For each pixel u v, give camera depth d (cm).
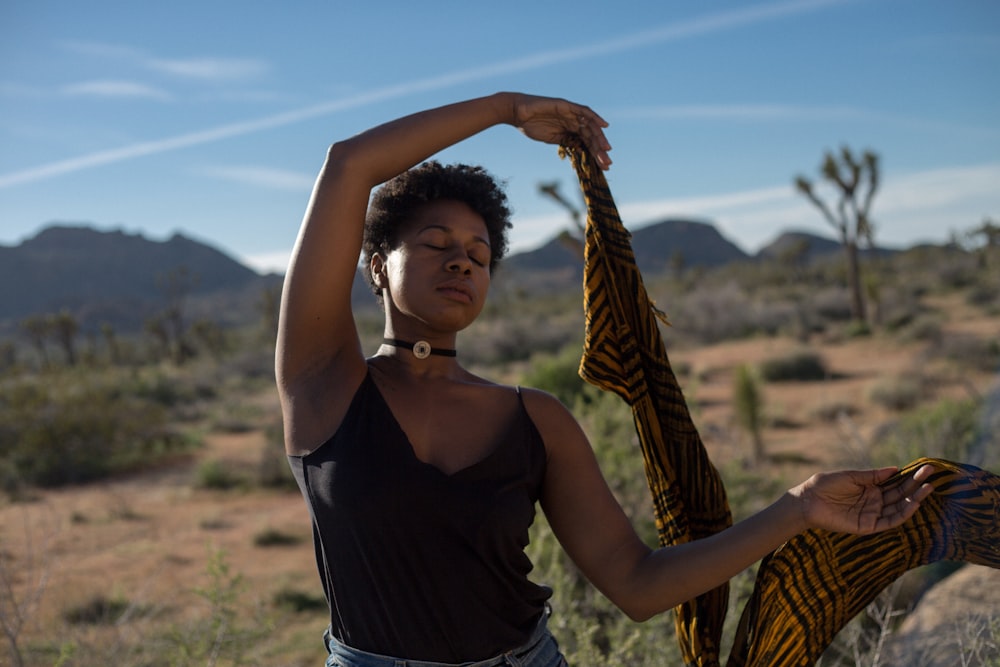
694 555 179
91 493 1609
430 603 172
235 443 2141
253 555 1101
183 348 5850
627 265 205
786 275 6425
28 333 6091
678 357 3047
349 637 180
